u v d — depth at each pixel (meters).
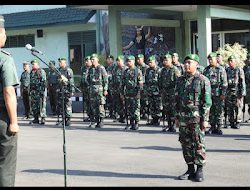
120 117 14.42
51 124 14.52
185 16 22.75
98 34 22.47
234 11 18.50
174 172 7.82
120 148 10.01
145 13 20.59
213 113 11.59
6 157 5.35
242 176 7.47
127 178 7.49
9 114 5.23
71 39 24.00
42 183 7.29
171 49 23.19
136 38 23.02
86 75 13.70
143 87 13.89
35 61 14.66
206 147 9.87
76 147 10.26
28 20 24.42
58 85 13.97
